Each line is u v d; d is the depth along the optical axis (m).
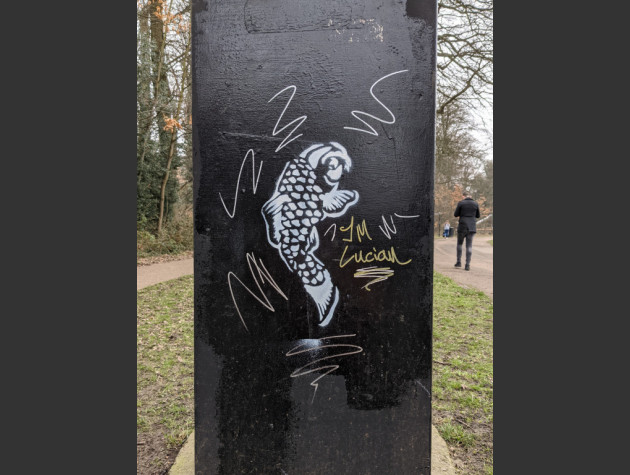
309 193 1.42
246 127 1.43
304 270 1.43
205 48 1.44
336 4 1.39
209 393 1.49
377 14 1.38
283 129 1.42
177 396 2.58
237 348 1.46
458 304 4.77
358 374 1.43
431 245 1.41
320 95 1.41
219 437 1.49
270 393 1.46
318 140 1.41
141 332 3.89
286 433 1.46
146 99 8.92
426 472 1.44
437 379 2.73
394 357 1.42
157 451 1.96
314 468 1.46
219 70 1.43
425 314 1.41
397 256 1.41
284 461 1.47
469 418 2.22
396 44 1.38
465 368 2.93
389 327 1.42
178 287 5.89
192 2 1.43
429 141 1.39
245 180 1.44
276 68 1.42
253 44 1.42
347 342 1.43
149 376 2.89
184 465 1.79
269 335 1.45
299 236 1.43
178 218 10.79
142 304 4.93
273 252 1.44
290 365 1.45
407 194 1.40
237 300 1.45
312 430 1.45
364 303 1.42
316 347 1.44
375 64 1.39
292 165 1.42
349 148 1.40
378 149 1.40
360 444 1.44
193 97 1.45
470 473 1.75
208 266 1.46
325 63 1.40
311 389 1.44
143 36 8.81
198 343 1.48
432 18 1.37
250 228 1.44
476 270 7.22
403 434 1.43
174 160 10.41
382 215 1.41
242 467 1.49
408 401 1.43
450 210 20.30
